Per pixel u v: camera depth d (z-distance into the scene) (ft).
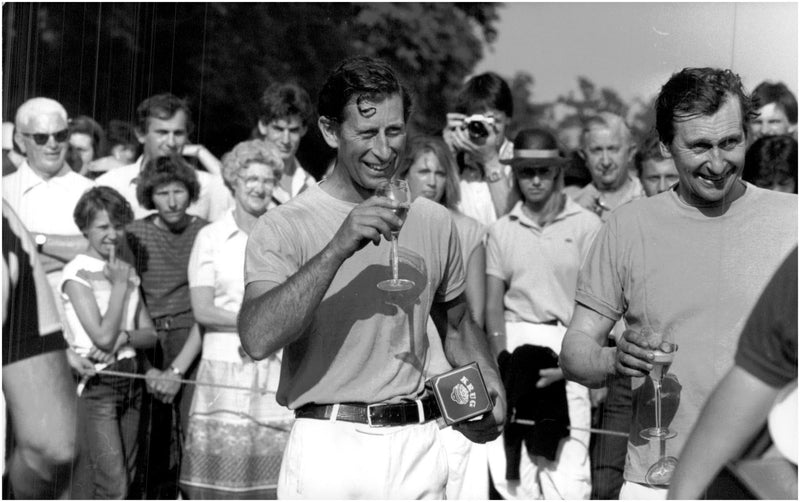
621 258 9.89
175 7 18.99
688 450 7.86
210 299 14.83
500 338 14.46
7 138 15.23
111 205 14.78
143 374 14.58
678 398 9.59
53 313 11.34
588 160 16.02
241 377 14.69
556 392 13.84
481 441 9.96
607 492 13.42
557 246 14.49
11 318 11.13
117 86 17.16
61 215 14.87
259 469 14.56
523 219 14.61
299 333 8.57
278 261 9.05
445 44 25.67
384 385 9.20
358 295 9.14
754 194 9.60
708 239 9.56
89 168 16.46
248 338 8.63
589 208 15.90
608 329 10.12
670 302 9.62
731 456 7.71
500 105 16.03
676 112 9.43
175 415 14.56
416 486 9.27
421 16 25.05
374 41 24.29
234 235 14.97
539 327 14.42
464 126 16.01
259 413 14.62
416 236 9.45
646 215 9.84
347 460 9.09
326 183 9.48
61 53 16.58
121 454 14.02
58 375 11.58
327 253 8.46
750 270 9.44
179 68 19.25
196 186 15.43
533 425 13.78
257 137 17.06
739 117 9.38
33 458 11.64
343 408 9.16
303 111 16.60
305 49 22.80
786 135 13.82
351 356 9.16
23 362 11.29
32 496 11.75
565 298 14.46
